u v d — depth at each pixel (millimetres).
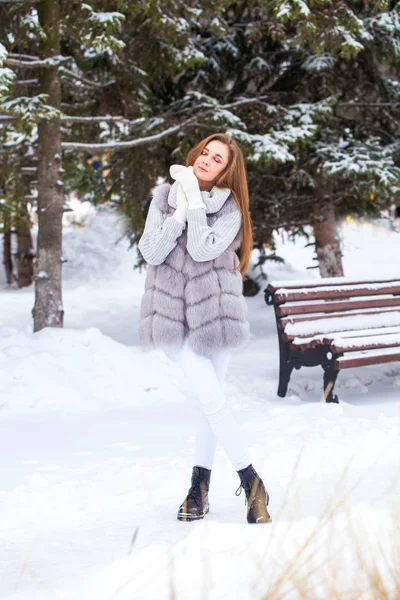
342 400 6883
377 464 3654
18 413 5977
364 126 12172
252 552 1842
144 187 11500
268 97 11805
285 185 12203
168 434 5086
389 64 11844
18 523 2947
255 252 18297
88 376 6762
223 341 2945
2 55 7000
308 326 6922
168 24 8992
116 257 22219
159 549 1938
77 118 9523
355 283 7371
